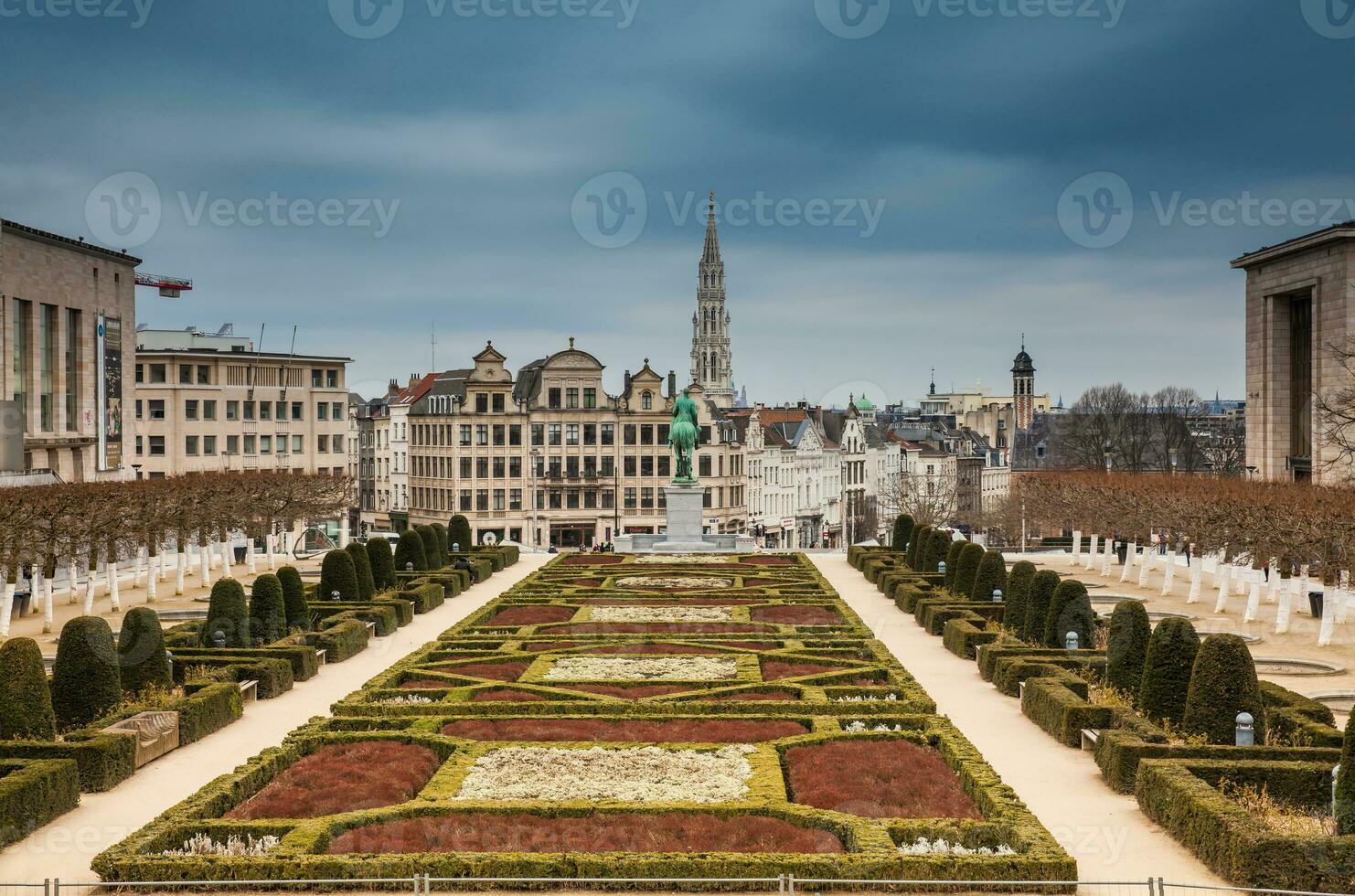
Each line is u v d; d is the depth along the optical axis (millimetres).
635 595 75312
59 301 106062
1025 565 61250
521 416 162000
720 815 32312
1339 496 69938
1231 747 35312
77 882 28766
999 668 50969
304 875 28141
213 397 147875
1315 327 110438
